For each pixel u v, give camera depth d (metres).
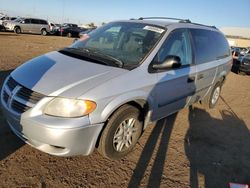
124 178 3.18
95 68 3.27
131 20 4.59
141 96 3.39
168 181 3.25
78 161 3.38
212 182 3.36
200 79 4.84
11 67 8.23
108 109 2.99
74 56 3.70
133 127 3.54
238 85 10.52
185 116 5.48
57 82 2.97
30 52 12.88
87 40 4.35
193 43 4.62
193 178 3.38
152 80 3.55
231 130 5.12
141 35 4.04
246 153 4.23
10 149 3.43
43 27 31.73
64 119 2.78
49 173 3.08
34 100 2.88
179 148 4.09
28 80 3.09
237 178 3.52
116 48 3.97
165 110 4.15
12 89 3.14
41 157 3.35
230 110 6.45
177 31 4.24
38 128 2.79
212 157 3.96
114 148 3.34
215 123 5.36
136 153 3.76
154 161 3.62
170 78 3.88
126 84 3.20
